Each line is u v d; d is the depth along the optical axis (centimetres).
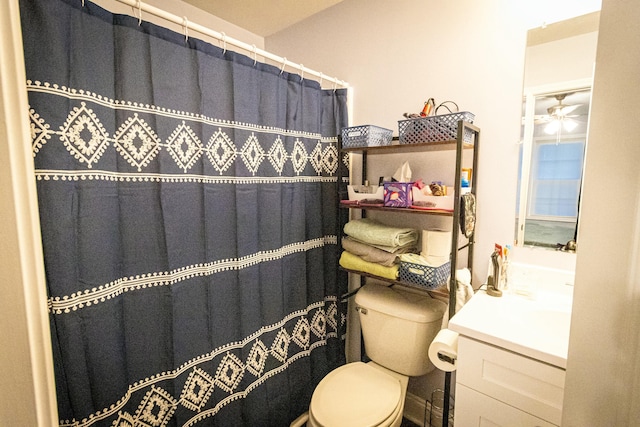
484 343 91
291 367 155
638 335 46
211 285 119
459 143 113
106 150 91
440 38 140
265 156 134
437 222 150
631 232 46
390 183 135
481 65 130
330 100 162
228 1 165
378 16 158
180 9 167
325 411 117
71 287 83
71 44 81
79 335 85
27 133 71
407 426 161
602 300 49
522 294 118
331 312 173
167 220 105
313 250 162
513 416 88
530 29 119
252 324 133
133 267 101
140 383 104
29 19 74
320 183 163
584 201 49
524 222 126
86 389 88
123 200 97
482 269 138
